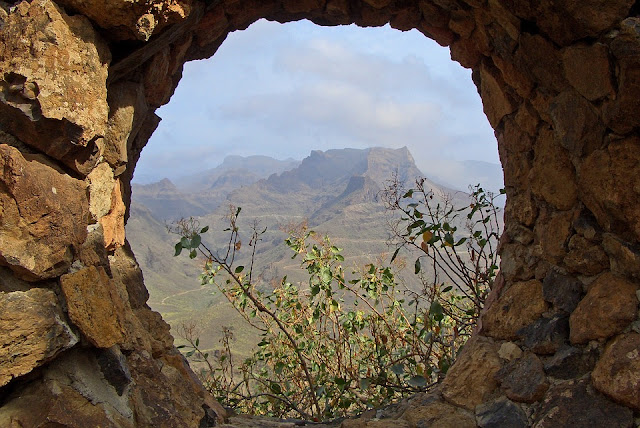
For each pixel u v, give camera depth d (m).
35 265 1.89
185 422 2.50
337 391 4.01
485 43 3.23
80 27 2.09
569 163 2.79
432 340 3.75
